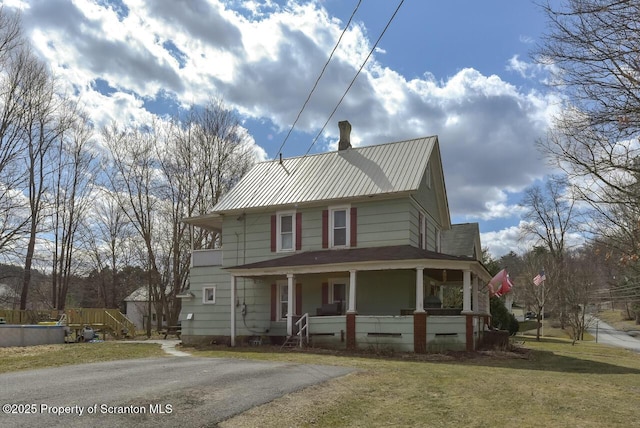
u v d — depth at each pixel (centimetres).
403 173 2147
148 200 4125
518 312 7519
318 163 2483
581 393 1003
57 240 4219
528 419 794
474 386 1052
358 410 838
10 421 687
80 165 4256
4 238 3186
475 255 3139
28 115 3488
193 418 734
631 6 786
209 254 2467
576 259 4609
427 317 1781
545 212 5147
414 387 1032
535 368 1483
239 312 2323
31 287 4812
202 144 4169
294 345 1966
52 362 1467
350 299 1878
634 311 6381
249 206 2348
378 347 1800
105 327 3023
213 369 1213
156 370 1197
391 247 2030
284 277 2264
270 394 907
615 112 936
